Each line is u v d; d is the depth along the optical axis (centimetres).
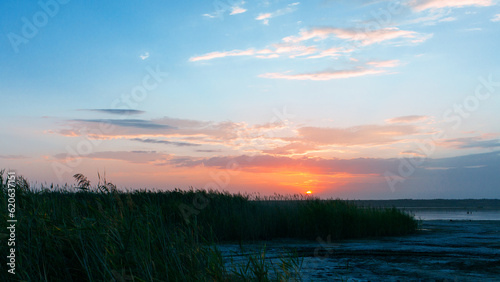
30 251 351
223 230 984
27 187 531
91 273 338
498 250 836
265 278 407
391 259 711
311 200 1309
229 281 381
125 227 394
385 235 1184
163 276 347
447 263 672
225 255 657
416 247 884
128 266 342
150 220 436
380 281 526
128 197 445
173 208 833
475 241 1020
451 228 1474
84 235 375
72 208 443
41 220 396
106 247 360
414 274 575
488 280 538
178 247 398
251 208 1189
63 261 356
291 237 1085
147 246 375
